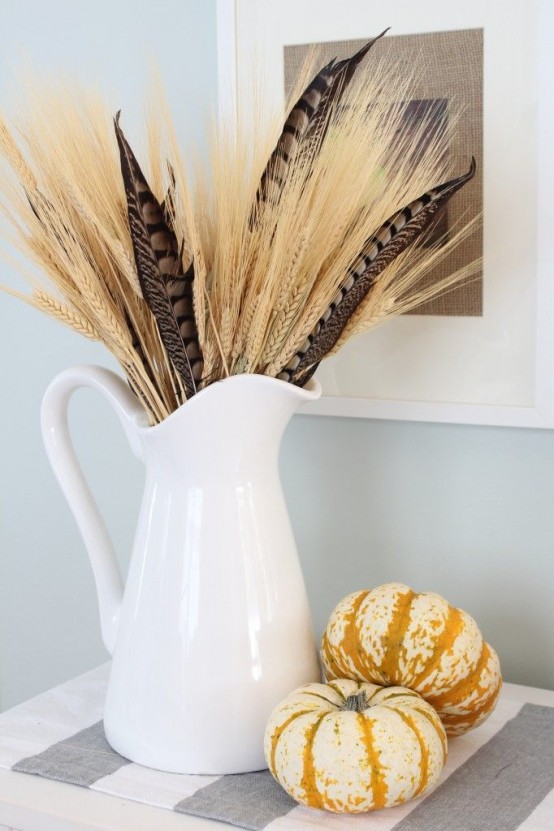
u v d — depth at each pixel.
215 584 0.85
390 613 0.85
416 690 0.84
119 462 1.25
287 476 1.15
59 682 1.36
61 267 0.85
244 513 0.86
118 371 1.23
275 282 0.79
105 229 0.78
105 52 1.17
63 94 0.97
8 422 1.33
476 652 0.84
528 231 0.97
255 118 0.89
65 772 0.86
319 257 0.82
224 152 0.86
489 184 0.98
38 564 1.35
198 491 0.85
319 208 0.80
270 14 1.05
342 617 0.88
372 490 1.10
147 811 0.81
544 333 0.98
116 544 1.28
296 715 0.80
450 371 1.03
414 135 1.00
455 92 0.98
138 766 0.87
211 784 0.84
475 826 0.77
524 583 1.05
